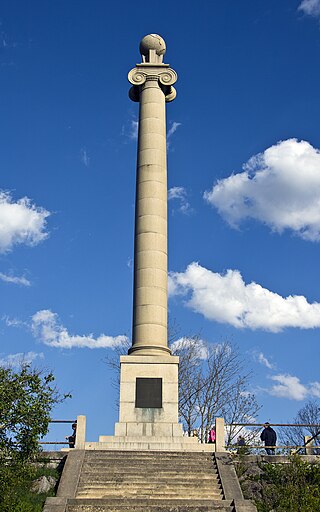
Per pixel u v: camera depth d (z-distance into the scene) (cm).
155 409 2953
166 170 3469
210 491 2255
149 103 3550
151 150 3441
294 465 2544
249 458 2683
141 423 2920
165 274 3247
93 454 2536
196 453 2578
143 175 3394
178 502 2112
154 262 3222
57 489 2264
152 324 3127
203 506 2069
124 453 2555
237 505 2088
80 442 2697
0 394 1981
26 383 2042
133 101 3750
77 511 2033
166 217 3362
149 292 3169
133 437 2797
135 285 3219
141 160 3438
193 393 4338
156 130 3488
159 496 2202
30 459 2123
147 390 2991
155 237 3266
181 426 2917
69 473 2342
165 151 3500
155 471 2378
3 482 1988
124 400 2970
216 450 2702
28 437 2005
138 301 3175
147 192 3350
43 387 2061
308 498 2169
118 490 2233
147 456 2536
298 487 2355
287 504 2245
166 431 2906
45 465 2619
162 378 3014
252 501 2272
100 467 2406
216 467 2447
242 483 2561
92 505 2064
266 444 2927
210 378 4384
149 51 3719
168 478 2327
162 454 2558
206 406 4281
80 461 2444
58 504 2053
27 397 2016
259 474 2603
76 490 2222
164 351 3106
